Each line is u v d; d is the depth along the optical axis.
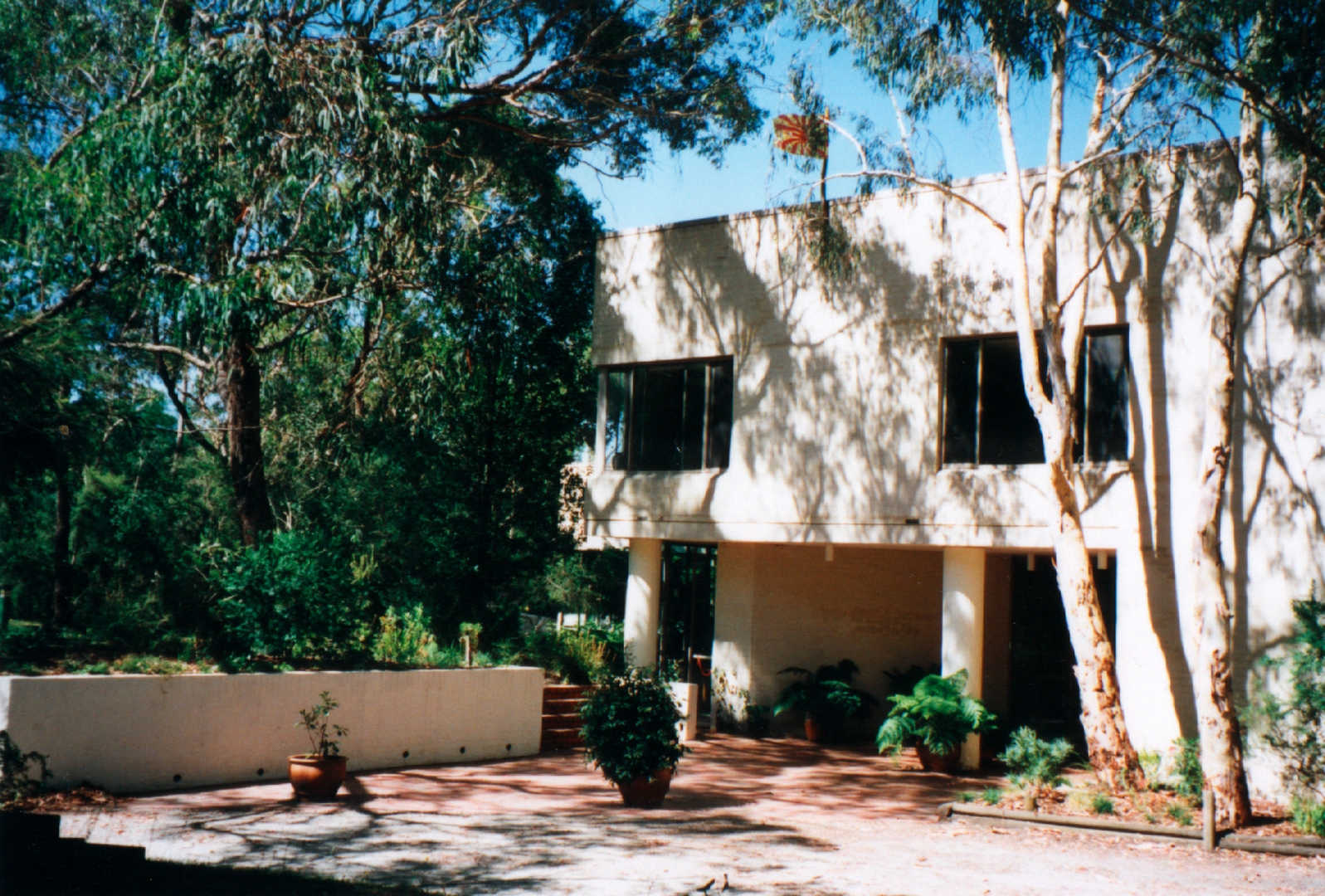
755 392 19.56
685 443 20.53
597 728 13.40
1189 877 10.55
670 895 8.85
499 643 20.84
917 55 15.85
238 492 18.72
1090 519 16.14
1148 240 15.87
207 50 14.80
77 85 14.45
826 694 20.42
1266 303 15.20
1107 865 10.96
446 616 22.64
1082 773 17.05
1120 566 15.88
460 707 16.69
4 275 10.91
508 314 20.66
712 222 20.39
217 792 13.04
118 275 12.47
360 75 16.09
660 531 20.44
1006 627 21.56
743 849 10.98
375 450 25.02
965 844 11.84
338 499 24.66
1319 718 13.21
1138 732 15.51
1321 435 14.63
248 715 13.88
